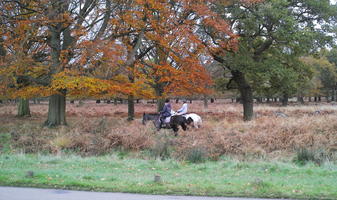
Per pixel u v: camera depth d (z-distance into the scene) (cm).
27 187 848
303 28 2392
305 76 2967
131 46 2255
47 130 2147
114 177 980
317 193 782
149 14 2148
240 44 2516
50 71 2198
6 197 757
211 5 2391
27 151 1622
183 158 1429
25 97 2202
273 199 751
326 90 6988
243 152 1500
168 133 1923
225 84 3200
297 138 1616
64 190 823
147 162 1352
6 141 1839
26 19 2080
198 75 2361
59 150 1580
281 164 1275
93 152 1580
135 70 2219
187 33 2125
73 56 2161
